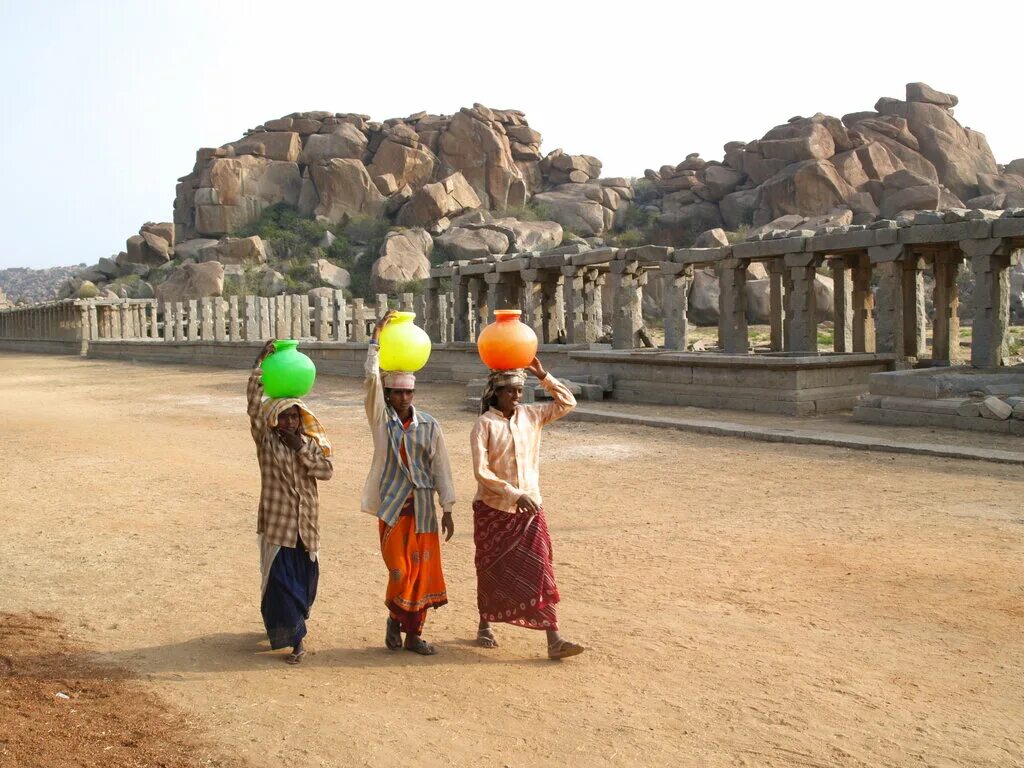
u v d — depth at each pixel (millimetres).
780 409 18469
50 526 9750
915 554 7875
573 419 18062
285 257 69312
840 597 6750
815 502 10125
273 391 5578
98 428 18844
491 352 5633
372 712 4789
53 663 5570
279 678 5305
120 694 5043
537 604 5523
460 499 10945
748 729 4535
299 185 75375
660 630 6078
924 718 4652
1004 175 64938
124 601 6996
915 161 63344
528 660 5582
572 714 4742
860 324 26297
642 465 12828
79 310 57688
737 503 10211
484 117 74562
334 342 33531
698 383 20156
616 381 22109
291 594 5551
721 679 5203
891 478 11320
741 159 68938
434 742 4426
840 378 19188
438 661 5582
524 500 5473
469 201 70562
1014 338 33625
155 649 5852
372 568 7859
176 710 4816
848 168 61094
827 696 4941
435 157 74125
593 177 80250
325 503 10742
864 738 4426
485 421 5613
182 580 7574
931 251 23781
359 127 76875
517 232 65000
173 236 77688
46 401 25688
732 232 64250
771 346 27062
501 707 4848
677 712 4754
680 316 25766
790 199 61219
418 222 68938
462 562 8000
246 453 15062
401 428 5699
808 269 23406
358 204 72062
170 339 50719
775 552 8070
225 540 9023
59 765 4137
